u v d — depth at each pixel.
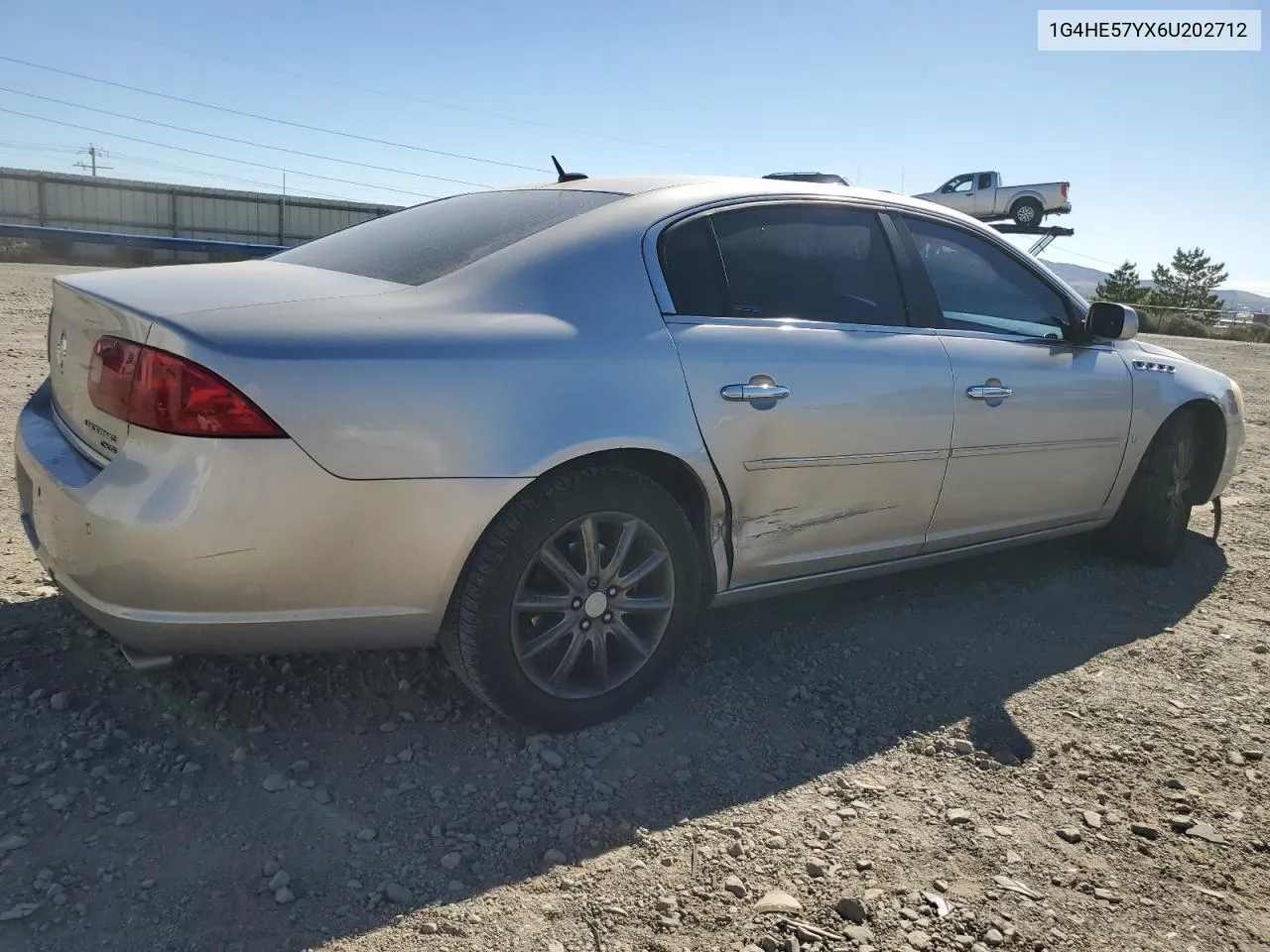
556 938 2.01
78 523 2.32
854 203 3.53
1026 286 4.07
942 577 4.33
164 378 2.24
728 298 3.08
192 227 35.00
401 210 3.68
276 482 2.26
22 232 10.38
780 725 2.96
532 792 2.51
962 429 3.55
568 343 2.66
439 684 3.00
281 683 2.93
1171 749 2.96
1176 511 4.58
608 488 2.71
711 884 2.21
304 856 2.21
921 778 2.71
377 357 2.38
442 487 2.43
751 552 3.11
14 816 2.25
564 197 3.23
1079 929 2.15
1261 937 2.17
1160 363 4.47
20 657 2.94
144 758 2.51
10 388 6.43
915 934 2.09
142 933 1.94
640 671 2.90
